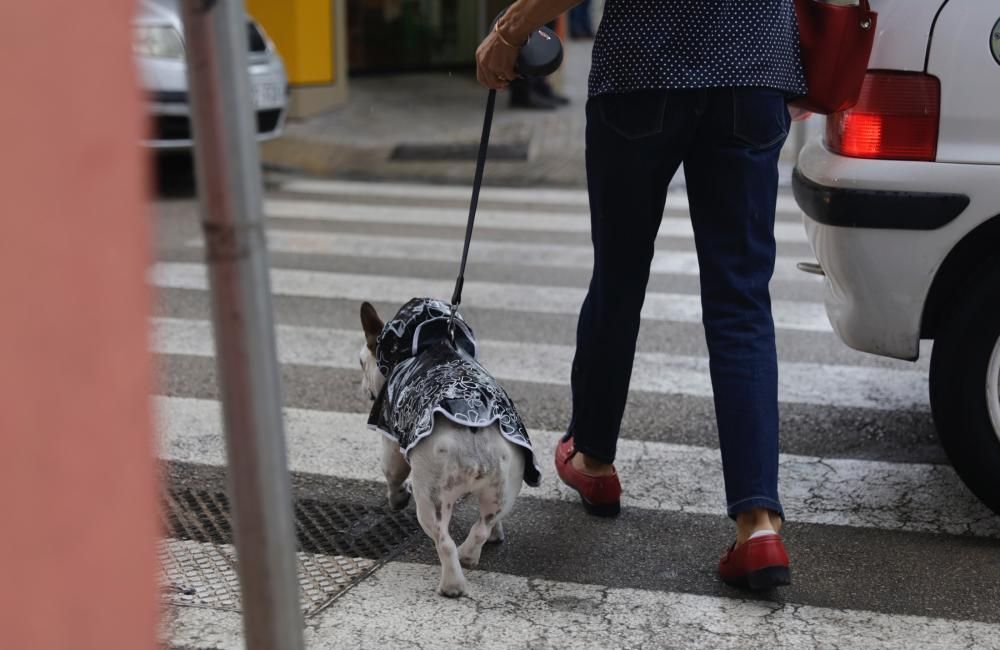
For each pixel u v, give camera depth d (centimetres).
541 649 265
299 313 573
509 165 1073
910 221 319
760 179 281
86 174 105
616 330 309
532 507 347
